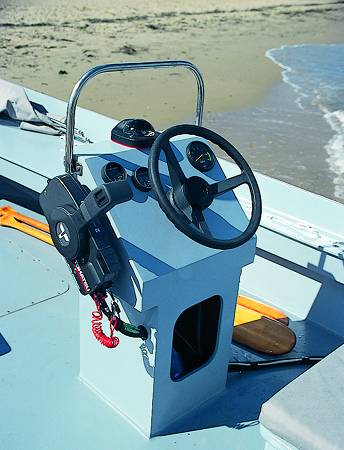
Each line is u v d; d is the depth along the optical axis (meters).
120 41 12.77
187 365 1.79
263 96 10.48
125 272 1.49
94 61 11.43
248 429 1.79
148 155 1.61
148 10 15.35
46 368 1.97
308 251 2.17
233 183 1.58
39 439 1.72
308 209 2.44
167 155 1.49
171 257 1.53
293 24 15.16
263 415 1.35
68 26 13.55
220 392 1.91
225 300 1.73
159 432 1.76
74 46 12.23
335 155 8.44
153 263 1.49
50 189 1.49
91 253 1.45
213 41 13.34
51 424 1.77
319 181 7.78
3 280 2.42
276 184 2.66
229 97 10.34
